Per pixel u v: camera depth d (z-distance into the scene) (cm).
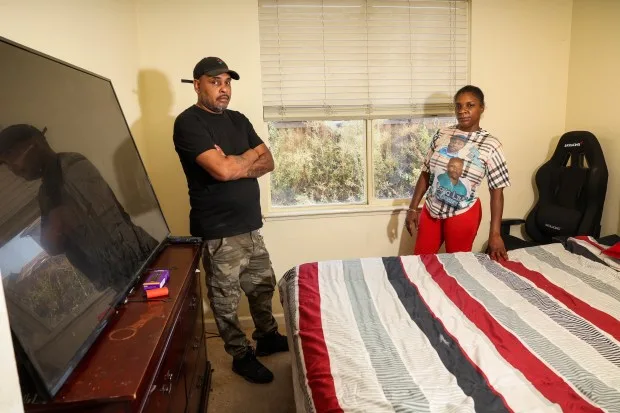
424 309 160
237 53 247
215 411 194
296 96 260
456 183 233
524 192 292
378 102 268
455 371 120
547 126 286
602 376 116
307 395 119
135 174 166
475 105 227
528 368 120
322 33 255
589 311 154
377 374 118
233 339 215
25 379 76
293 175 276
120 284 117
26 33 130
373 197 283
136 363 88
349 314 157
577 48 272
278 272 275
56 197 101
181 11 239
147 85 242
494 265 202
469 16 268
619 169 249
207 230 198
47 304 84
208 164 182
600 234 266
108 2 195
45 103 108
